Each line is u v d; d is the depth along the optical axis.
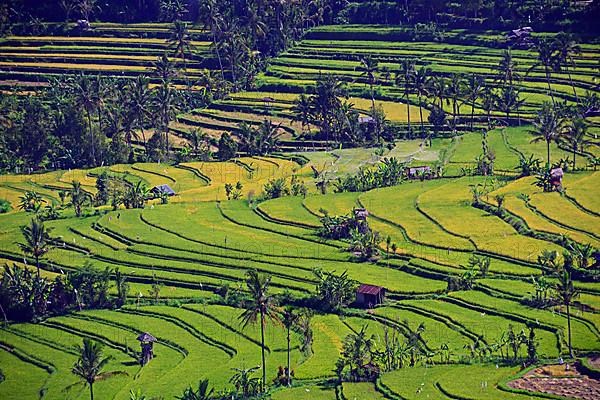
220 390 170.62
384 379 167.00
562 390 156.25
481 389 158.25
